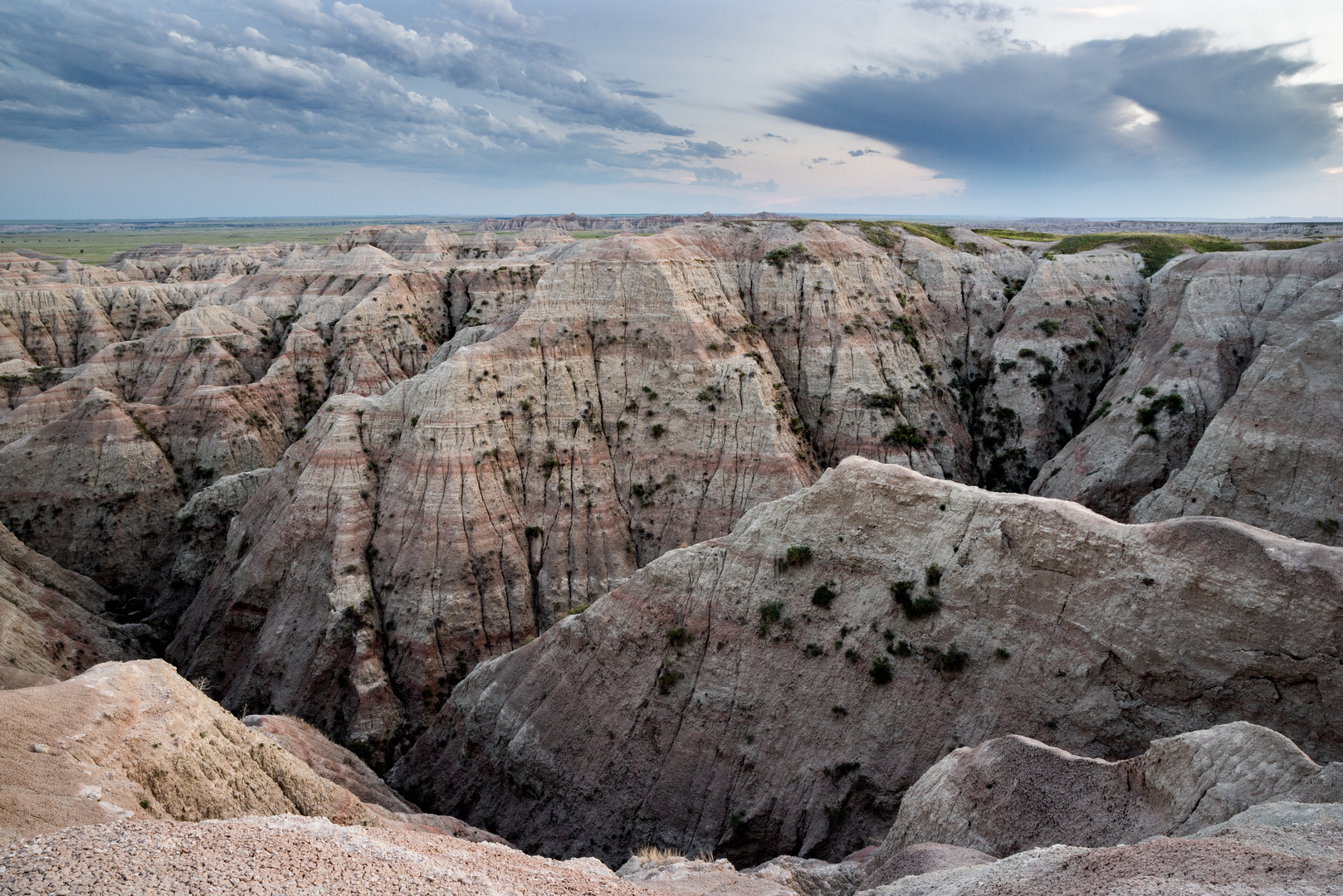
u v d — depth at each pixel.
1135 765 22.53
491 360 67.88
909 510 36.22
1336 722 25.11
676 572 41.16
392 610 59.56
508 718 42.62
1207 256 68.19
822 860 31.19
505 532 63.22
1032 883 15.99
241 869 13.77
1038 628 31.59
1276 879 12.86
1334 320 49.12
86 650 54.25
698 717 37.59
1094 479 61.16
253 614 62.16
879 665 34.25
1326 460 46.00
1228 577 27.91
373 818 27.95
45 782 18.92
